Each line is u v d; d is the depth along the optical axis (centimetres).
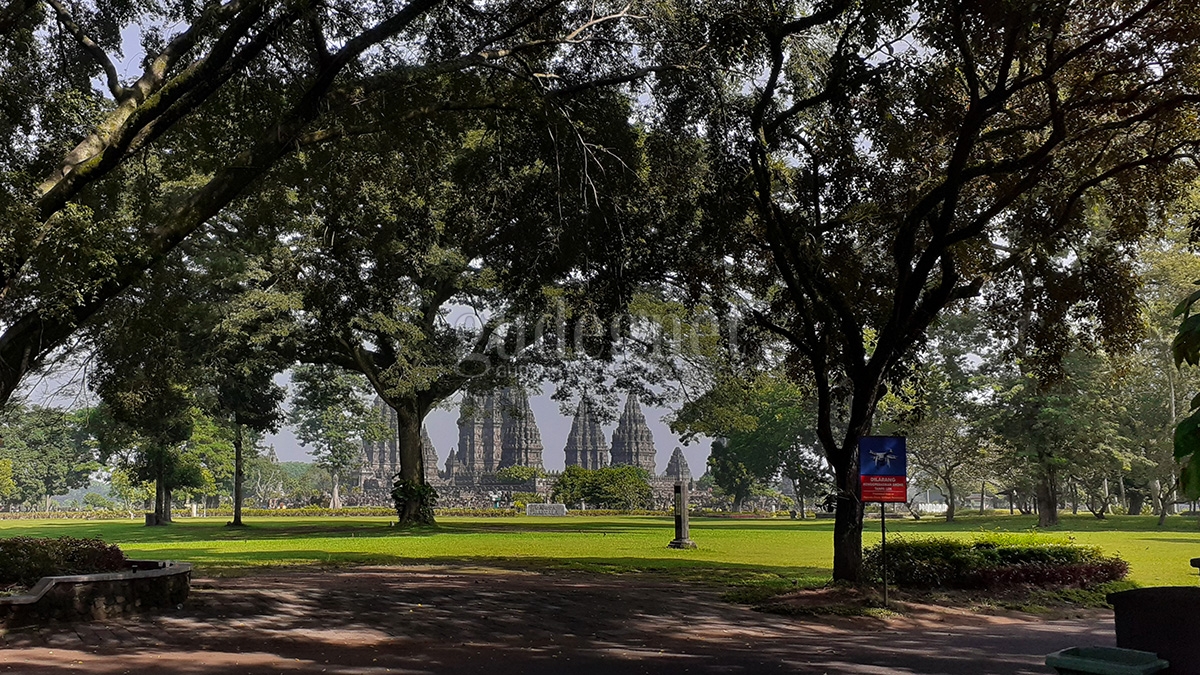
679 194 1636
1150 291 4128
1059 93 1575
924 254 1498
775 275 1833
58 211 1248
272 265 3266
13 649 1021
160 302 1881
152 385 2734
